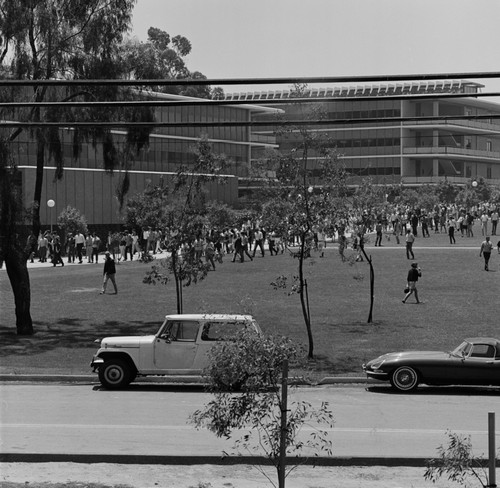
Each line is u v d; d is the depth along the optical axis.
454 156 156.75
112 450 18.45
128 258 69.06
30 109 35.72
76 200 84.56
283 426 13.52
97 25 35.84
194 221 34.19
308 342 32.53
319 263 59.06
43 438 19.61
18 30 34.53
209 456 17.88
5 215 34.97
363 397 25.00
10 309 42.09
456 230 90.62
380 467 17.75
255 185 31.67
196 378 27.55
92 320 38.44
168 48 142.12
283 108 133.12
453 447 13.59
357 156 158.75
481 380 25.03
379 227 71.50
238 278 51.31
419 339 33.09
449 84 146.62
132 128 37.06
